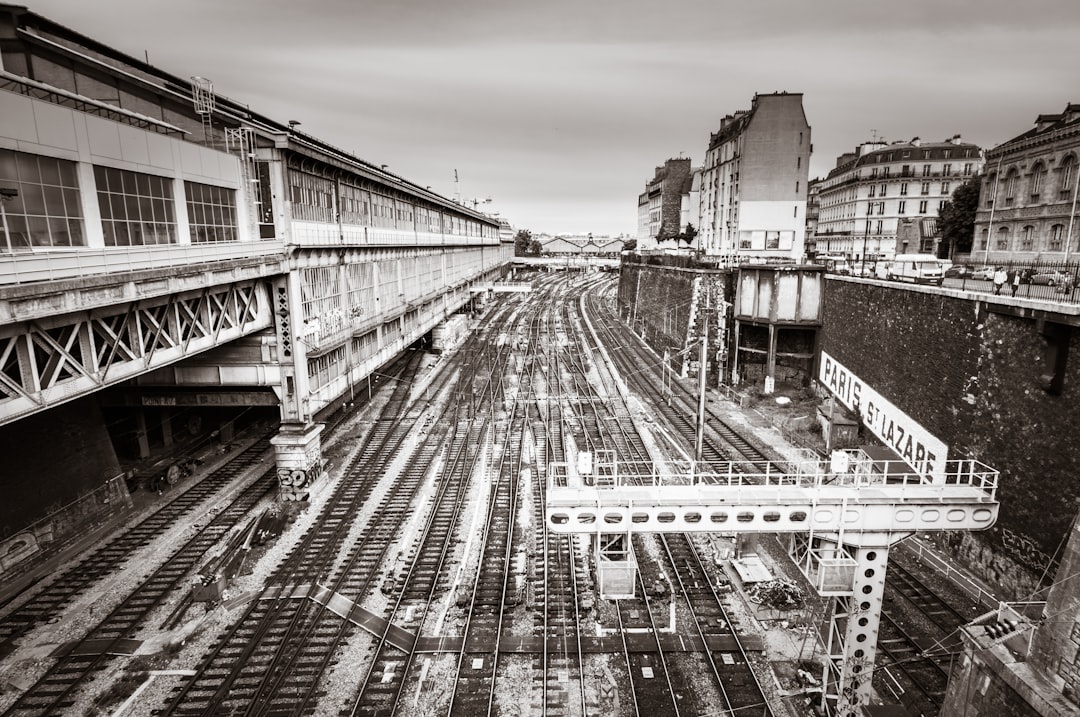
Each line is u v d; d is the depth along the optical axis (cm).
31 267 1146
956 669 1266
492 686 1340
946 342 2050
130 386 2295
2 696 1301
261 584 1719
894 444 2405
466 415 3375
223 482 2411
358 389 3403
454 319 6069
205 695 1305
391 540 1970
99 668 1387
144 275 1441
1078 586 908
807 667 1393
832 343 3219
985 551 1761
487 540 1973
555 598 1661
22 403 1178
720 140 6931
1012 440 1700
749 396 3575
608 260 16275
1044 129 3538
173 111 2217
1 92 1259
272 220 2247
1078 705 873
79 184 1491
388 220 3634
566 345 5447
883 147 7825
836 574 1215
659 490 1295
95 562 1822
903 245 6475
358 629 1533
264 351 2236
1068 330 1494
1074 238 3022
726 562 1830
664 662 1421
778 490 1268
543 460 2670
